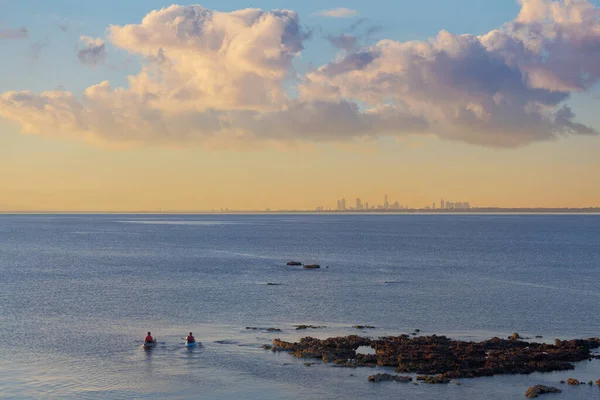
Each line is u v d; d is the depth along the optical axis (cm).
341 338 5947
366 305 8025
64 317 7144
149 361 5347
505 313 7506
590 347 5819
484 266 13100
